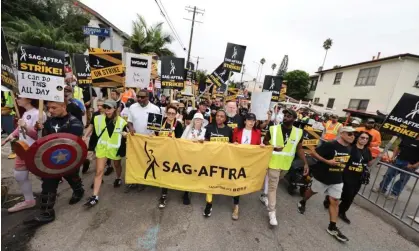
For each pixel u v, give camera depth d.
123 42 27.42
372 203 4.90
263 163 3.84
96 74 5.62
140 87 6.20
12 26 18.41
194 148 3.81
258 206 4.30
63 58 3.36
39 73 3.29
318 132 5.69
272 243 3.31
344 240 3.49
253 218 3.88
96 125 3.79
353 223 4.09
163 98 11.29
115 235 3.08
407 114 4.16
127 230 3.20
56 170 3.01
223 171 3.81
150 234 3.18
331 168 3.56
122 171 5.16
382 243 3.60
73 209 3.51
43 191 3.12
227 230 3.47
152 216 3.58
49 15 22.09
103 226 3.22
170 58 6.12
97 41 13.24
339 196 3.53
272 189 3.75
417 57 16.88
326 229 3.80
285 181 5.74
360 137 3.82
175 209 3.85
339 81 24.61
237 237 3.34
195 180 3.86
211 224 3.57
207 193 3.82
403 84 17.53
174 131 4.35
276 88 6.83
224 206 4.16
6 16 18.73
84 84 6.82
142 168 3.92
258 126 5.79
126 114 6.25
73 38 22.03
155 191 4.38
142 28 24.81
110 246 2.88
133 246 2.93
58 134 2.97
